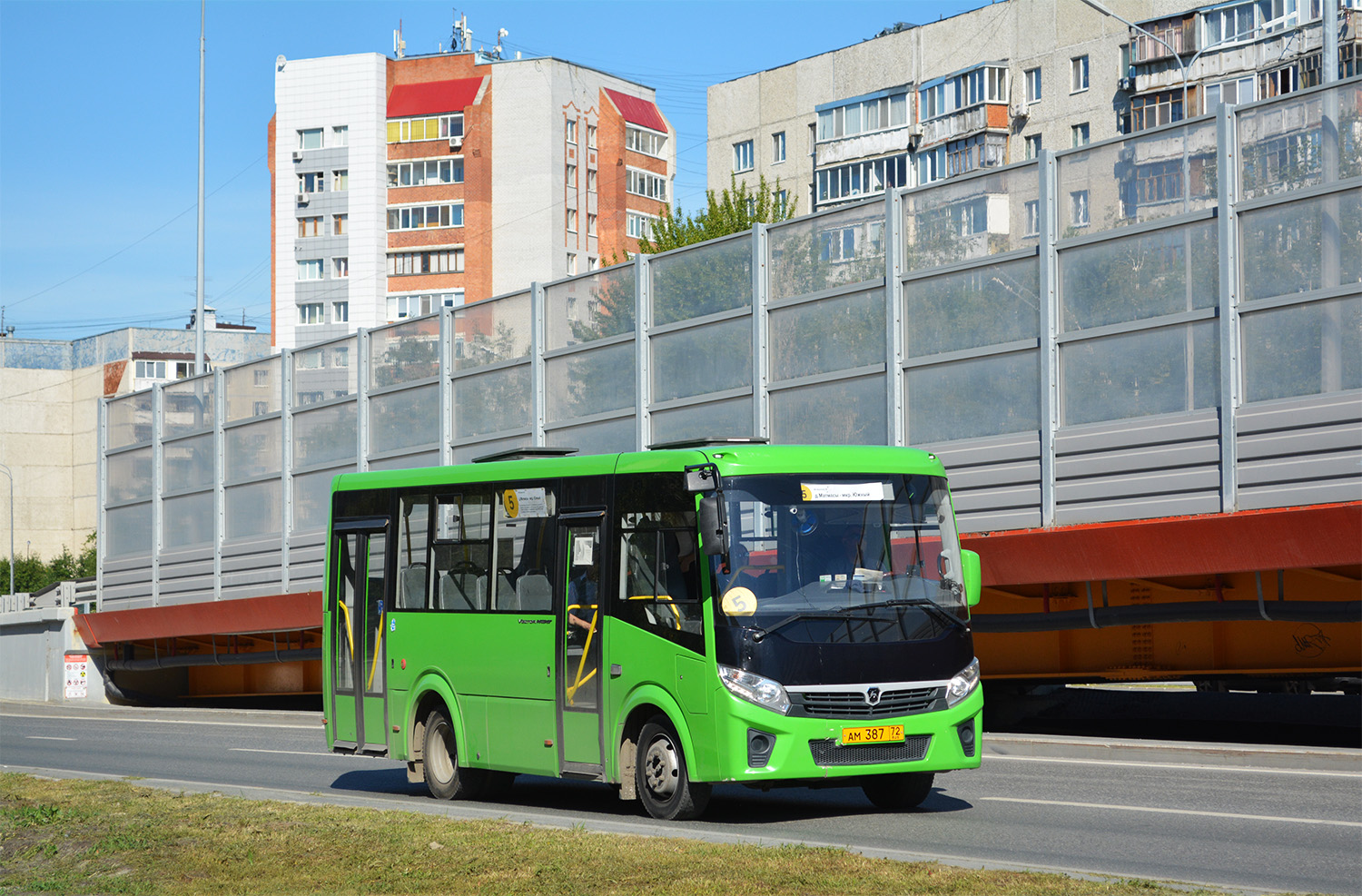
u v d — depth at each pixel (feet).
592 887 26.55
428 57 324.19
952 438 60.44
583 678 40.60
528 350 80.69
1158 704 69.05
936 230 61.16
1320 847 31.32
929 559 38.70
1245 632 57.47
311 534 94.27
